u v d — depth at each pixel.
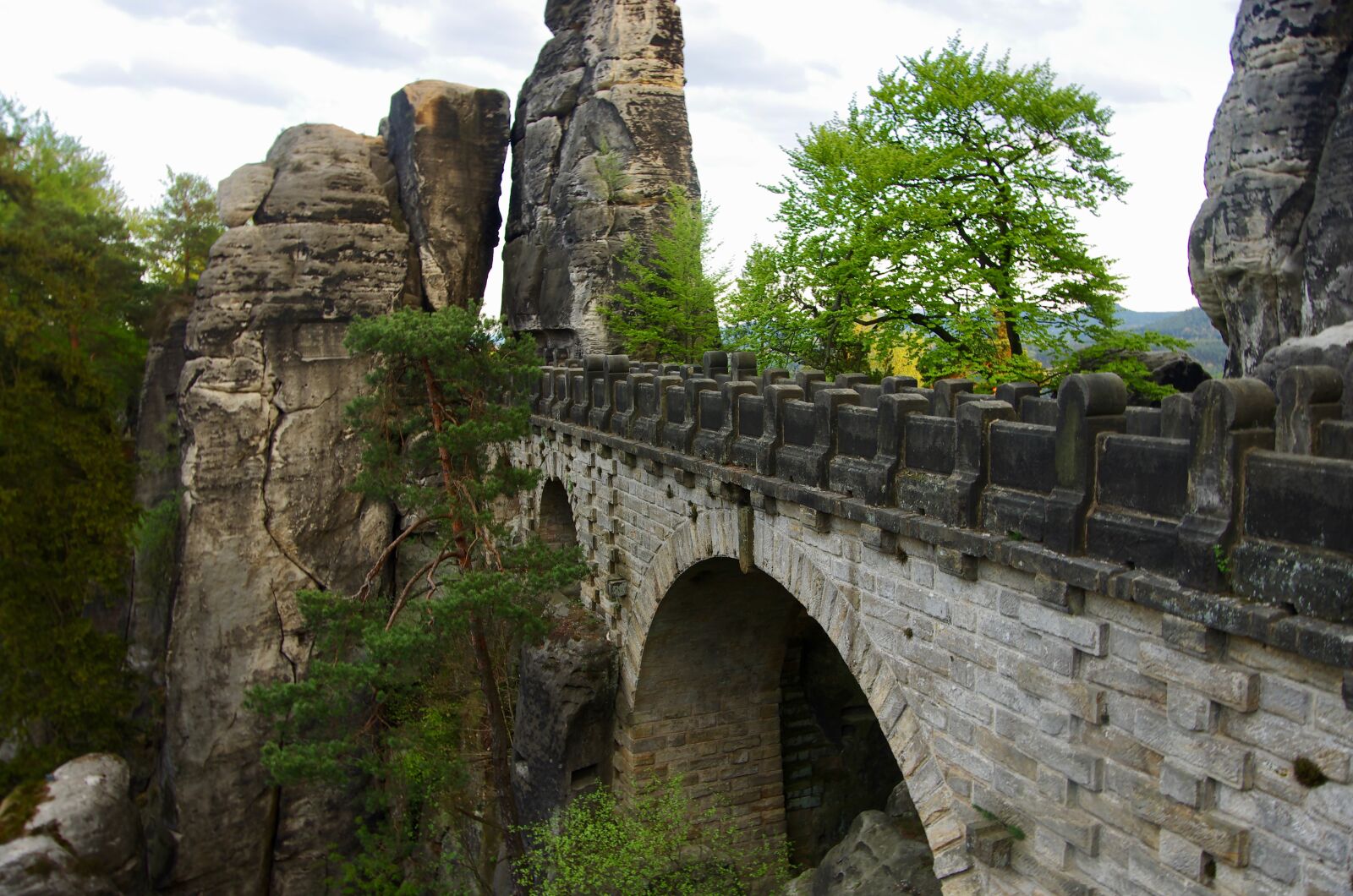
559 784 21.53
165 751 30.66
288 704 18.66
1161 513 8.05
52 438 30.70
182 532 30.80
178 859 29.39
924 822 11.27
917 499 10.92
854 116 27.31
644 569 19.97
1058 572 8.80
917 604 11.24
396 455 20.16
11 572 29.94
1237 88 14.96
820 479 12.84
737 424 15.63
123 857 26.38
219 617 30.34
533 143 38.59
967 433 10.17
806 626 22.08
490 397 20.98
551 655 22.08
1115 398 8.76
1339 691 6.70
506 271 39.47
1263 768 7.31
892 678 11.73
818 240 26.12
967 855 10.53
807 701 23.02
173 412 35.19
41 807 25.78
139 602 33.41
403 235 34.66
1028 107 25.38
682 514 17.86
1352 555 6.49
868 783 23.48
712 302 34.03
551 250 36.81
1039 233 25.30
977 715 10.31
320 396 32.03
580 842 19.09
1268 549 7.04
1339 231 13.26
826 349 26.78
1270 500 7.08
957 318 24.28
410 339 18.52
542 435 26.61
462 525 20.08
